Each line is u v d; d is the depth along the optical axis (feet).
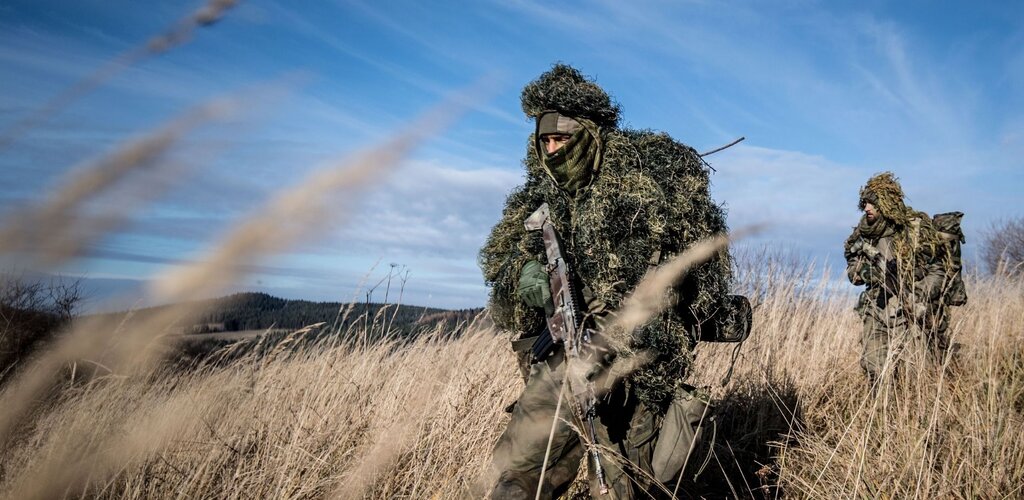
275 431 9.82
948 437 11.40
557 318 8.27
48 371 1.85
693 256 6.64
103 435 6.59
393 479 9.46
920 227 15.65
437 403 11.09
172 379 8.16
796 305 18.69
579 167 8.63
